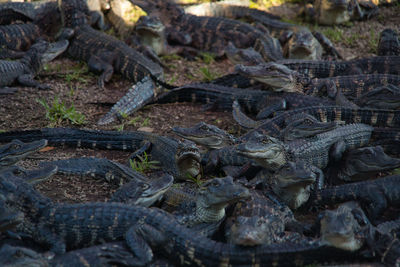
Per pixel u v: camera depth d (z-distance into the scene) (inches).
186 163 724.7
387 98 840.3
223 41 1304.1
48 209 564.1
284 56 1243.8
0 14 1333.7
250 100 983.6
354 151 714.8
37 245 558.9
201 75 1176.2
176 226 538.0
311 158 738.2
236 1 1552.7
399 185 624.7
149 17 1222.3
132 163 766.5
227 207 634.8
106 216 550.6
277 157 673.6
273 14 1497.3
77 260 502.9
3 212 518.3
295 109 859.4
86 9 1337.4
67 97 1048.2
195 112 999.0
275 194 655.8
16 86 1090.7
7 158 683.4
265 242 518.9
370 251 526.9
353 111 840.9
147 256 509.7
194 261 518.3
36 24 1334.9
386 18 1476.4
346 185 656.4
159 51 1263.5
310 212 666.2
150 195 612.1
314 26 1443.2
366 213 637.9
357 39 1338.6
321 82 975.6
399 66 1045.8
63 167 738.2
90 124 931.3
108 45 1198.3
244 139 799.1
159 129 918.4
